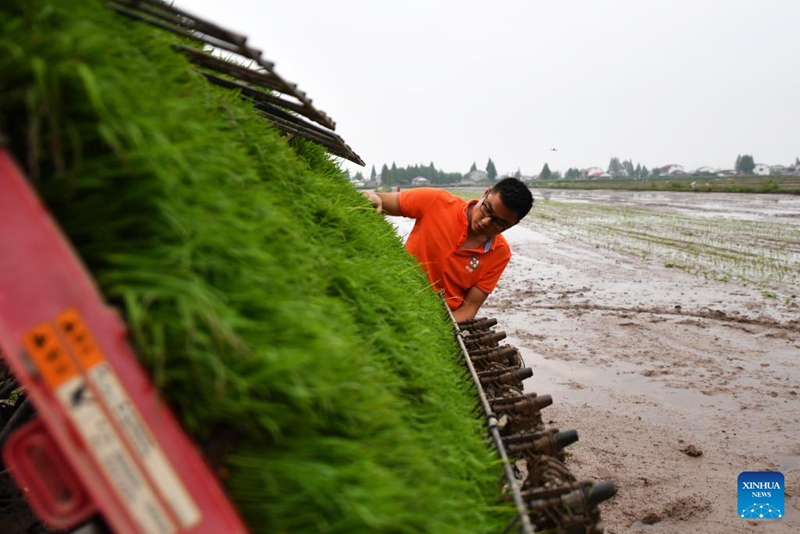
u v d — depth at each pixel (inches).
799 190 2390.5
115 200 59.6
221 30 70.5
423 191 229.9
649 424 278.8
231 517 54.5
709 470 236.2
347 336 80.0
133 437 54.1
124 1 73.2
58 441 53.7
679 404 302.5
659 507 209.6
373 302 111.5
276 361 58.6
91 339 53.7
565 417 287.7
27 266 52.7
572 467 238.4
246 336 60.1
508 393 151.3
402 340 116.5
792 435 266.4
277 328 63.8
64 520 55.9
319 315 73.2
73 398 53.6
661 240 967.0
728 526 200.2
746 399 307.7
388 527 60.6
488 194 218.7
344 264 106.0
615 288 589.0
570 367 360.2
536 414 135.6
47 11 58.6
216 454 58.6
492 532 90.7
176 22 74.8
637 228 1163.9
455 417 109.5
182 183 64.3
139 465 54.0
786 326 438.6
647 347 396.5
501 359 180.4
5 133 56.6
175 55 87.5
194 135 70.7
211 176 69.8
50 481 56.9
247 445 60.7
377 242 157.8
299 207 108.2
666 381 334.3
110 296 56.8
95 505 54.8
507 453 121.3
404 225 1015.6
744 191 2573.8
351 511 58.3
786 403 301.9
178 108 71.2
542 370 355.6
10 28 56.4
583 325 453.1
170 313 56.6
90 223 59.1
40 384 53.2
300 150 165.8
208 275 62.1
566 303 526.3
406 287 155.2
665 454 249.6
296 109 112.9
